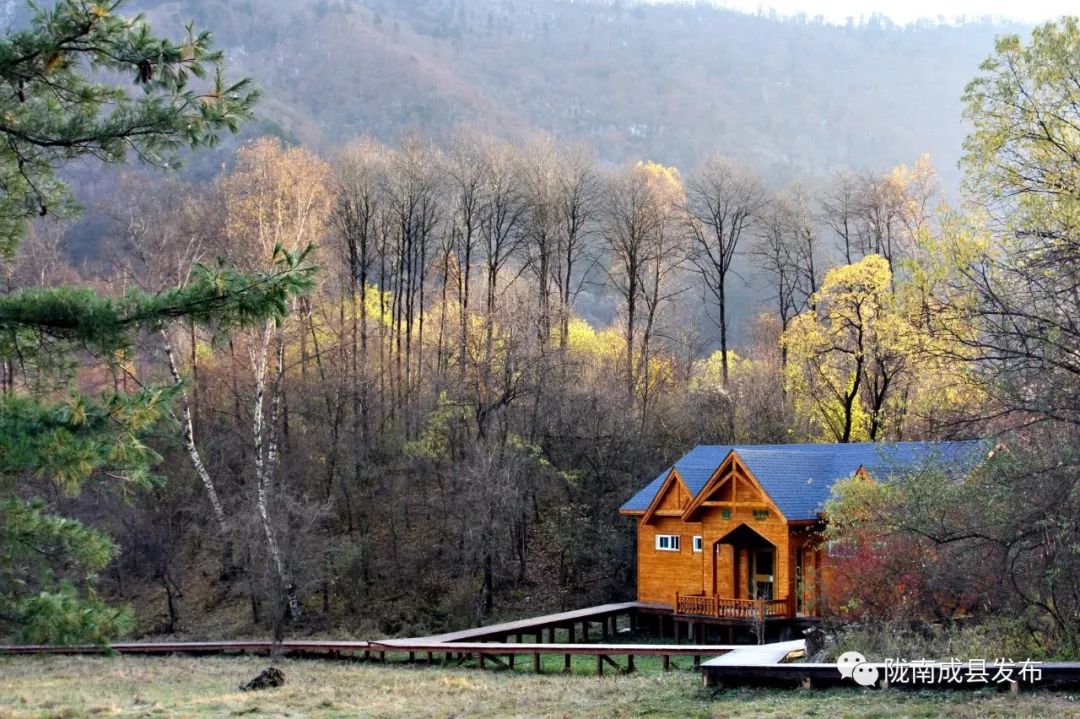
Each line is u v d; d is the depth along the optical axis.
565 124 171.38
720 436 52.69
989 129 22.84
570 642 37.28
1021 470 18.88
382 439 51.34
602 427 49.19
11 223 14.27
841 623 26.17
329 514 45.75
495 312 50.50
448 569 46.81
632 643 37.88
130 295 11.82
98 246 61.16
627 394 52.19
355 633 42.50
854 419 50.44
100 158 12.99
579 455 48.94
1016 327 19.33
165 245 46.12
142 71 11.94
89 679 27.67
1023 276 19.91
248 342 45.00
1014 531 19.05
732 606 35.50
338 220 55.81
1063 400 18.77
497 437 45.66
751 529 36.84
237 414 49.12
